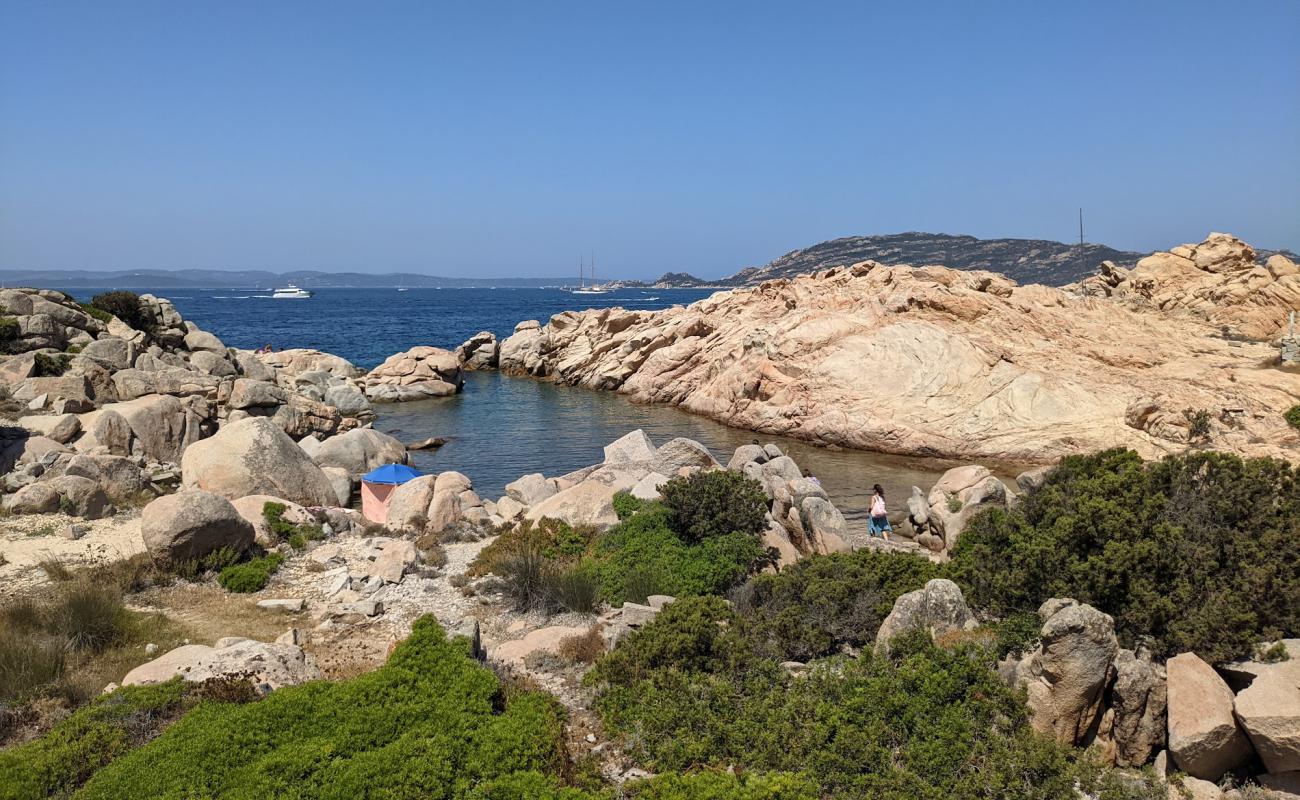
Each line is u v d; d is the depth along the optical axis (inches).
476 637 559.2
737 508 770.2
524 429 1931.6
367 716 436.1
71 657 531.2
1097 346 1776.6
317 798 371.9
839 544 810.2
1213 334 1993.1
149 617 614.5
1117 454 620.1
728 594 682.8
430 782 383.2
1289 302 2060.8
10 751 402.3
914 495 1058.7
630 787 407.5
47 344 1491.1
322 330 4837.6
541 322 5910.4
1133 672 413.4
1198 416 1414.9
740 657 502.0
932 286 1972.2
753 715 452.8
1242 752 390.3
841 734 420.8
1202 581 465.1
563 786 402.6
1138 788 389.4
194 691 464.8
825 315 1966.0
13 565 710.5
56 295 1681.8
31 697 476.4
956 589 516.7
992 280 2094.0
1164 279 2352.4
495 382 2878.9
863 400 1716.3
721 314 2482.8
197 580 709.9
